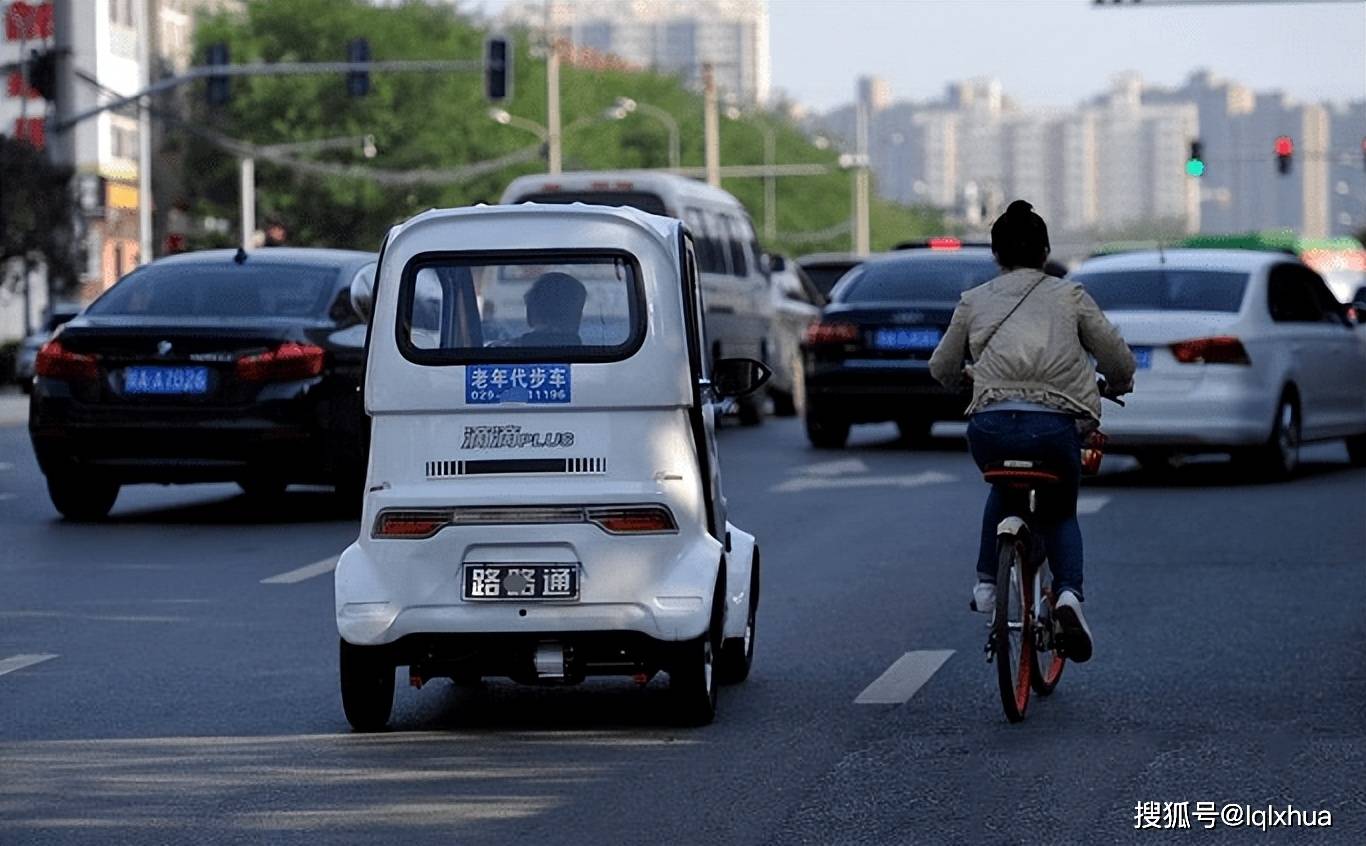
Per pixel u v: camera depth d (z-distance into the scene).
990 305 25.22
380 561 24.25
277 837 19.38
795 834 19.39
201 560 39.59
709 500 24.72
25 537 43.22
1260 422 51.78
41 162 145.00
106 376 44.62
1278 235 132.25
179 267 46.59
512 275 24.58
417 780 21.78
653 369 24.25
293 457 44.50
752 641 27.86
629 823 19.86
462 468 24.25
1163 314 51.97
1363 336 59.31
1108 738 23.58
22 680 27.66
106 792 21.23
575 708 25.89
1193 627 31.25
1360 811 20.20
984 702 25.81
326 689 26.98
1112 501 48.44
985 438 24.98
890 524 44.78
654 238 24.53
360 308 37.12
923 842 19.06
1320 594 34.44
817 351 64.38
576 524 24.11
